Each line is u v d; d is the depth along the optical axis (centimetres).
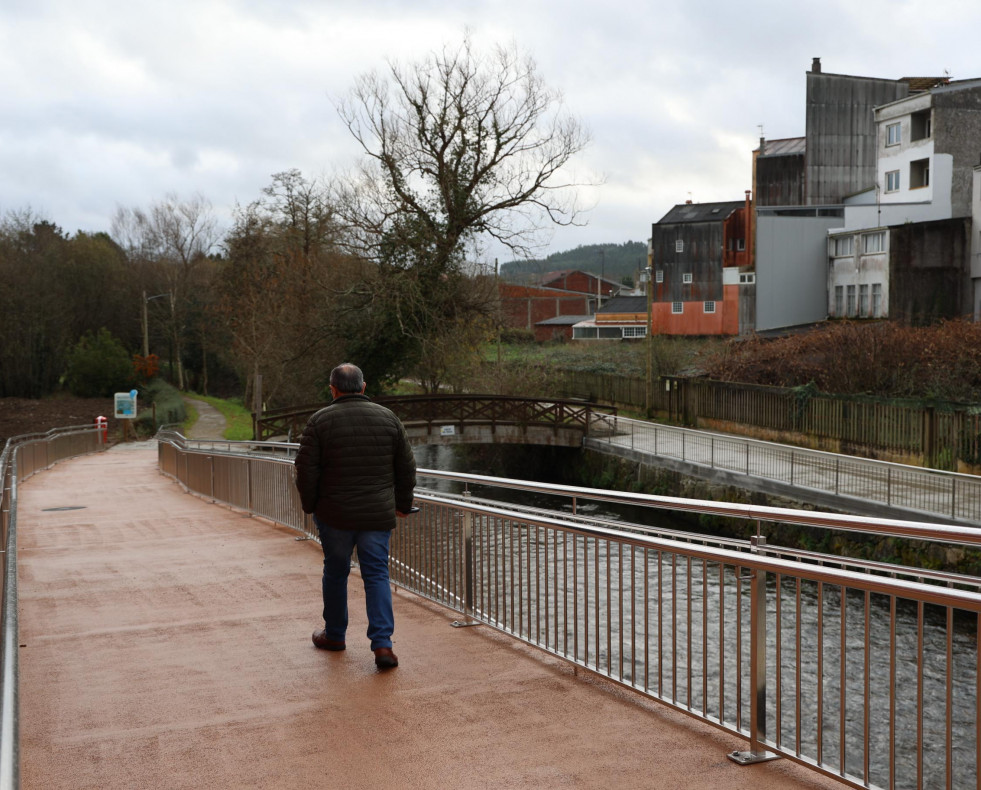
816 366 2994
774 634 455
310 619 650
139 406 5828
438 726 425
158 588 786
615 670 474
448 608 655
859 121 5522
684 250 5909
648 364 3853
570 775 367
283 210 4831
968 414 2130
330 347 3669
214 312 6419
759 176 5959
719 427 3297
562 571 514
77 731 429
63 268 7100
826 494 1886
